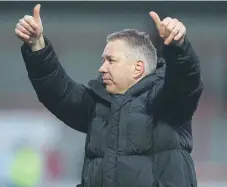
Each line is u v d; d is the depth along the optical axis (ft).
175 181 30.42
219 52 70.85
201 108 70.18
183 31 28.76
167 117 31.24
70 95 32.91
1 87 70.38
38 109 70.13
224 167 69.87
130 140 30.94
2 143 69.82
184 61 29.27
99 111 32.30
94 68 70.90
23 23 31.17
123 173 30.55
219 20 70.79
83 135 69.82
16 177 69.56
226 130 69.87
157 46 35.99
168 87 30.30
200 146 70.13
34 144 69.87
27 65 32.24
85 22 71.00
